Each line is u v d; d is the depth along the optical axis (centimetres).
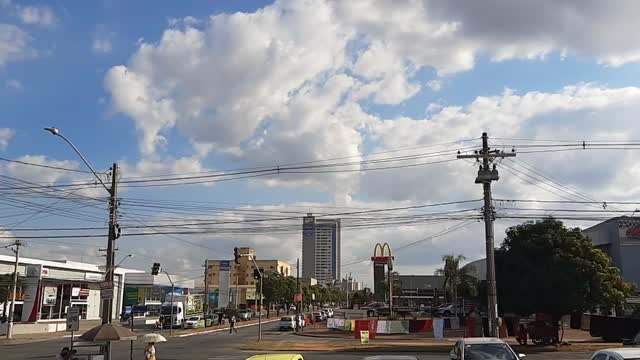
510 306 3878
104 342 2620
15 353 3959
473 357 1588
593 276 3650
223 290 14175
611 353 1302
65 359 2542
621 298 3719
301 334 6019
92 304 9119
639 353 1273
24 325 6769
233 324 6650
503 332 4550
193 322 7675
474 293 9762
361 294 16725
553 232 3778
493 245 3509
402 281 14988
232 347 4406
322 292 17125
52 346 4678
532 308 3772
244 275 16825
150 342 2556
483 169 3538
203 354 3806
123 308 11062
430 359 3200
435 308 9981
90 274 8806
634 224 6500
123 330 2469
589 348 3697
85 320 8625
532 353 3494
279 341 4981
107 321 2730
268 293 12038
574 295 3616
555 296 3647
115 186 2912
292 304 15888
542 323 3847
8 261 7400
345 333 6056
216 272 17025
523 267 3762
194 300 12050
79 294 8538
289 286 13075
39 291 7381
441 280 15088
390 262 7912
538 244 3753
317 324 8781
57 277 8081
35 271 7406
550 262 3684
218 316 9156
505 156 3519
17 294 7250
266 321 10162
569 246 3734
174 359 3434
